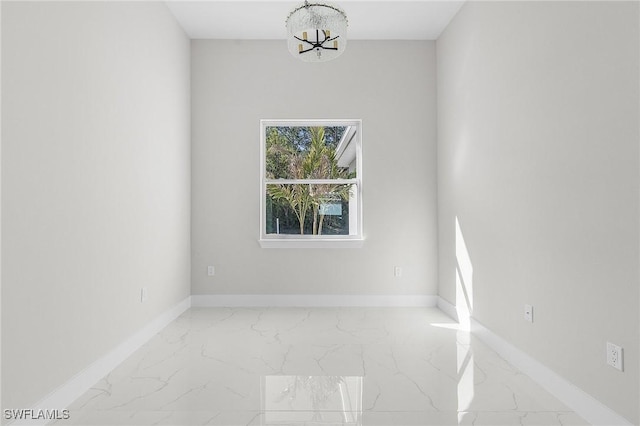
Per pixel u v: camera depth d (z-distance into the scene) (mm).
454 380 2566
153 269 3539
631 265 1816
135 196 3174
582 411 2115
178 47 4246
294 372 2684
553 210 2408
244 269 4660
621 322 1876
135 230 3172
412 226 4688
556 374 2357
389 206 4684
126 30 3031
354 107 4691
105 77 2709
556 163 2375
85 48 2467
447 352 3098
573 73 2217
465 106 3811
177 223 4188
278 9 4008
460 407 2199
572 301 2230
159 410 2154
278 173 4801
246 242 4660
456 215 4055
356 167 4805
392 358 2959
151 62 3514
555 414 2137
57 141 2189
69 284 2291
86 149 2473
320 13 2959
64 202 2248
